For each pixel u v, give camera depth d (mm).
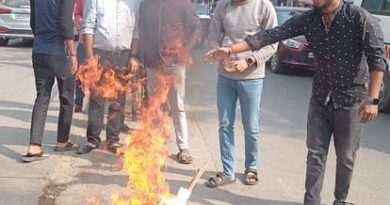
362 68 4000
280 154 6340
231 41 4781
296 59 12695
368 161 6336
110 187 4871
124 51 5754
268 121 8102
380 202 5043
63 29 5277
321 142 4230
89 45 5676
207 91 10172
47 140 6184
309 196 4270
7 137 6227
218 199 4809
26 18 15203
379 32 3826
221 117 5035
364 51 3900
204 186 5074
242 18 4719
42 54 5352
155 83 5781
